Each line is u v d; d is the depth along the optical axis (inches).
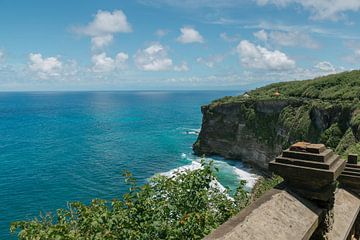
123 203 265.1
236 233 120.4
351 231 230.8
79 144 3651.6
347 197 247.9
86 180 2244.1
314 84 3710.6
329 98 3115.2
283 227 136.0
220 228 124.0
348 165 265.4
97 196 1921.8
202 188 289.7
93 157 2997.0
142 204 257.8
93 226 241.0
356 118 2294.5
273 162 172.7
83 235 246.5
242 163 3457.2
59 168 2571.4
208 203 286.0
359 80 3309.5
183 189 282.8
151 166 2731.3
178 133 4699.8
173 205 260.5
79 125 5388.8
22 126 5231.3
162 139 4160.9
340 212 223.5
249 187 2329.0
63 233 233.8
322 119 2785.4
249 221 129.8
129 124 5654.5
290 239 130.5
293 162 167.8
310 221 147.5
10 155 3061.0
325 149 175.5
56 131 4658.0
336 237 191.3
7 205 1756.9
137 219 248.4
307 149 171.2
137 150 3395.7
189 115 7701.8
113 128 5068.9
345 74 3703.3
